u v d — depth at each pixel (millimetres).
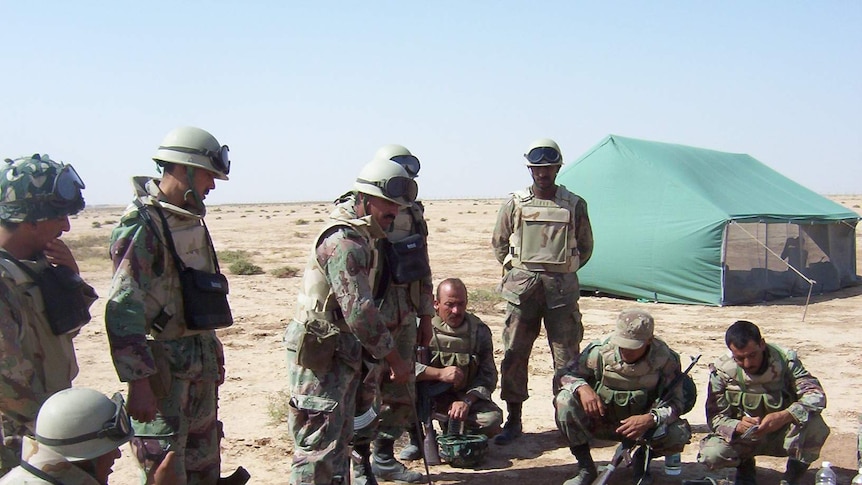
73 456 3121
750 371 5605
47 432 3119
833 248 18234
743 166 19094
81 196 4023
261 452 6625
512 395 7117
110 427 3195
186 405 4277
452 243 32688
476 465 6453
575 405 5777
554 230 7031
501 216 7285
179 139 4230
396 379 4812
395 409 6055
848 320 13883
